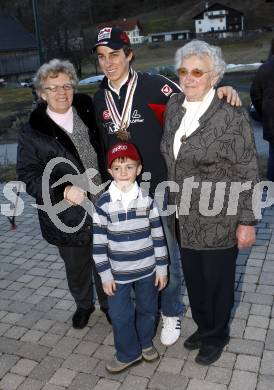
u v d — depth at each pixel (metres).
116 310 3.06
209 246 2.91
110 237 2.98
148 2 103.88
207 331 3.20
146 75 3.16
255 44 61.00
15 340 3.63
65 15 51.94
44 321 3.86
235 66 34.72
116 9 102.12
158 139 3.12
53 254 5.15
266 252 4.72
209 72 2.66
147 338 3.25
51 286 4.44
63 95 3.08
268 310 3.74
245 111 2.73
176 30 89.06
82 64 46.81
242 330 3.51
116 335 3.11
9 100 25.36
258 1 89.81
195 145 2.73
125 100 3.08
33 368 3.29
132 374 3.16
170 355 3.32
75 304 4.10
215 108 2.69
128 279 3.01
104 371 3.21
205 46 2.66
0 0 77.44
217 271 2.98
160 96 3.09
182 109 2.81
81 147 3.22
